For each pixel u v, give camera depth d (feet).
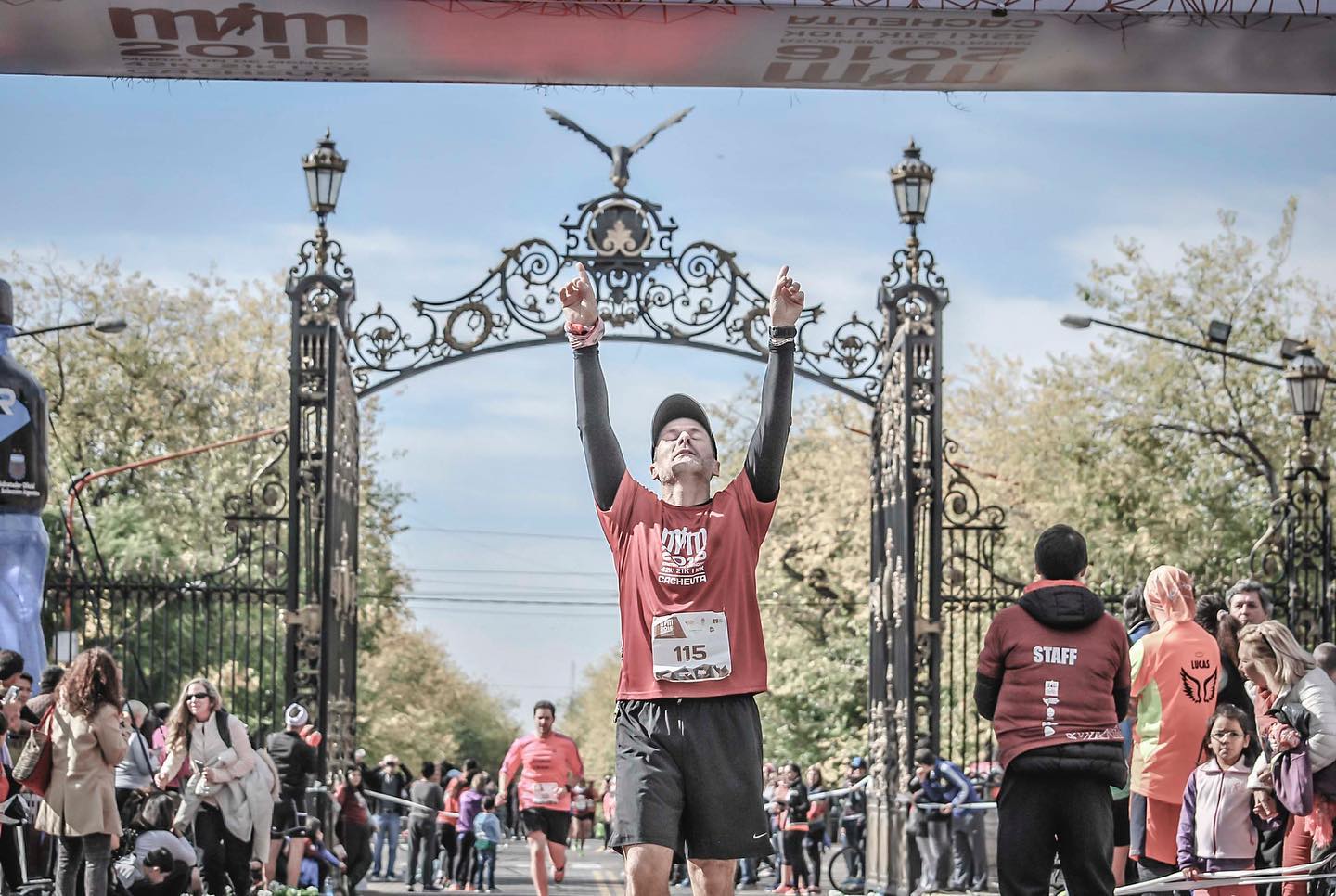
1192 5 28.60
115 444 137.80
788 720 136.87
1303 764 33.76
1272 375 129.08
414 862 83.61
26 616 50.85
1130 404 129.90
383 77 30.76
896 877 60.23
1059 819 29.27
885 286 62.85
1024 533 124.06
